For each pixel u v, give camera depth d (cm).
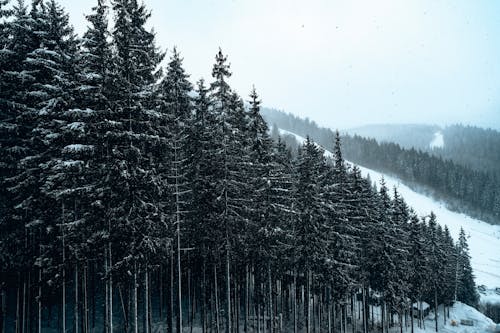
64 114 1777
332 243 3281
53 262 2073
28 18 2208
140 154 1836
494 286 9562
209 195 2475
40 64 2109
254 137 2722
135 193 1867
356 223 3634
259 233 2652
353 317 4172
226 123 2472
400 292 3988
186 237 2580
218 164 2436
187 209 2597
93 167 1862
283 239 2945
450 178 18900
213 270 2884
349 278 3300
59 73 2078
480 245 13400
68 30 2267
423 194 18425
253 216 2698
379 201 4016
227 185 2433
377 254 3794
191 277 3139
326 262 3081
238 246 2600
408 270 4247
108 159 1831
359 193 3678
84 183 1994
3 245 2083
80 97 1917
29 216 2103
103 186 1858
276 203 2736
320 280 3200
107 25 1830
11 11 2219
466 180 18738
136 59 2088
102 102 1828
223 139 2433
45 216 2039
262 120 2747
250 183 2745
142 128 1955
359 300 4888
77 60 2030
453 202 17712
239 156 2673
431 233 5666
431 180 19088
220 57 2508
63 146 1975
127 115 1909
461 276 6931
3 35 2247
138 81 2019
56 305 3052
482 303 7994
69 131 1806
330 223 3253
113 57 1806
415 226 4872
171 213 2338
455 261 6812
